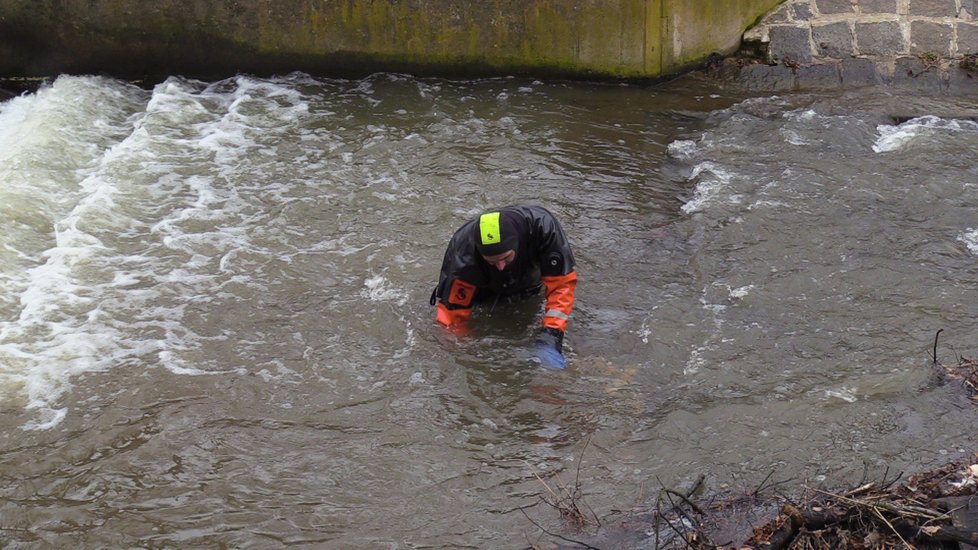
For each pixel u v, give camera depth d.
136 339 6.94
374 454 5.87
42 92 11.04
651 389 6.38
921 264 7.64
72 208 8.62
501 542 5.17
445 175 9.23
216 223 8.43
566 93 11.01
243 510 5.46
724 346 6.75
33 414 6.22
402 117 10.46
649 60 11.03
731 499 5.32
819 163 9.25
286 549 5.18
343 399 6.35
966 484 5.14
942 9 11.24
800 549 4.79
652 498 5.43
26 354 6.75
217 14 11.34
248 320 7.15
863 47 11.02
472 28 11.15
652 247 8.01
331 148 9.78
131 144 9.69
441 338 6.88
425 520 5.36
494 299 7.08
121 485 5.66
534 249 6.43
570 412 6.19
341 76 11.40
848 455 5.67
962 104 10.38
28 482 5.69
